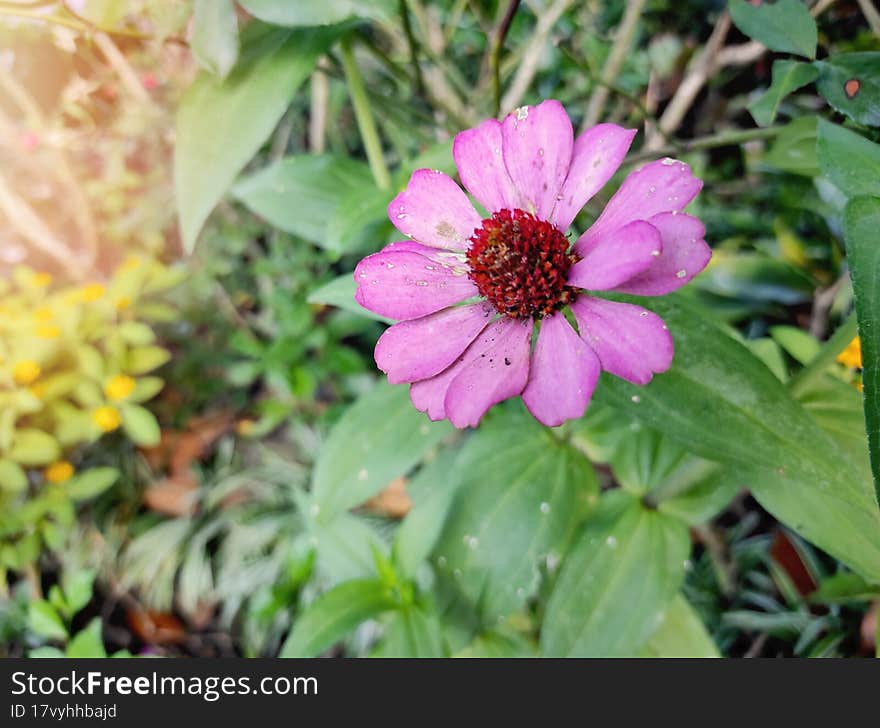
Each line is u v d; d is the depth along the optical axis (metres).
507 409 0.21
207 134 0.15
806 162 0.16
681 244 0.10
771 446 0.12
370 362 0.33
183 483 0.32
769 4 0.14
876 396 0.10
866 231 0.10
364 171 0.21
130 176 0.35
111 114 0.29
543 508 0.17
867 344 0.10
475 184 0.12
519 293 0.11
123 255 0.38
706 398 0.12
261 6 0.13
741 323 0.26
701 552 0.25
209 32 0.13
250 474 0.32
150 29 0.17
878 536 0.14
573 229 0.21
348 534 0.20
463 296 0.12
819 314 0.23
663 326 0.10
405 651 0.17
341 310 0.31
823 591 0.20
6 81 0.25
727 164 0.25
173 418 0.33
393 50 0.26
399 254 0.12
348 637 0.26
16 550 0.27
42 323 0.29
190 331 0.35
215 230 0.35
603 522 0.17
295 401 0.32
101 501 0.31
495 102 0.17
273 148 0.34
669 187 0.10
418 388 0.12
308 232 0.21
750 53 0.21
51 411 0.29
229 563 0.29
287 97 0.15
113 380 0.29
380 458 0.17
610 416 0.18
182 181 0.15
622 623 0.16
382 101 0.21
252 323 0.36
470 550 0.17
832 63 0.14
